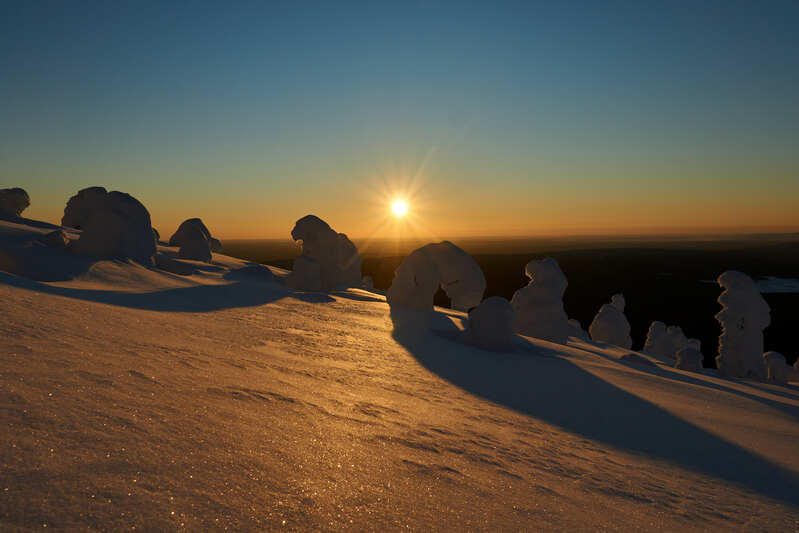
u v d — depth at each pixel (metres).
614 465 4.07
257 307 11.35
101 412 2.57
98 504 1.73
